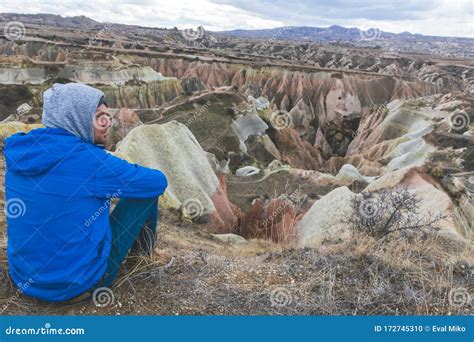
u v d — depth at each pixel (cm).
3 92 2744
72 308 319
